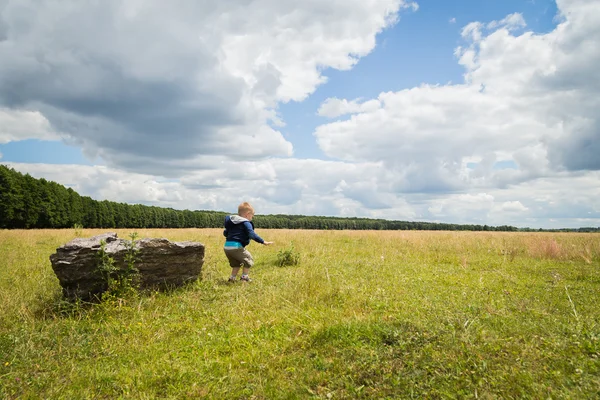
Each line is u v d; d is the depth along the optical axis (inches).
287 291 249.4
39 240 684.1
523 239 652.7
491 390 106.4
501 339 137.9
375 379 119.8
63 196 2347.4
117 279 235.0
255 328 180.1
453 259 419.8
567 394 100.4
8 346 158.1
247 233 291.3
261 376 129.5
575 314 169.3
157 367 138.5
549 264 382.0
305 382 122.6
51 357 149.1
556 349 126.3
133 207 3107.8
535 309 190.5
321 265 372.2
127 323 195.0
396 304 209.3
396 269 346.9
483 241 619.5
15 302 220.1
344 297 230.2
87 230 1056.8
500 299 216.5
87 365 143.8
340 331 156.5
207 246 559.8
